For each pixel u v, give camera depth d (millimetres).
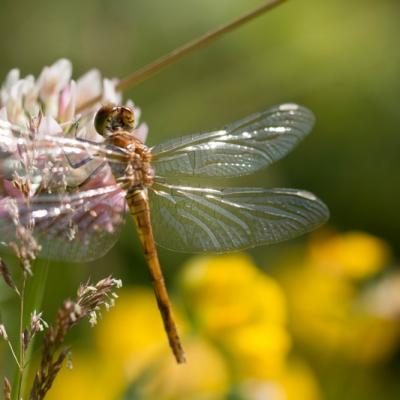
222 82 629
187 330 493
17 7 636
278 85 635
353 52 646
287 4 649
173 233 440
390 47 649
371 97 645
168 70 627
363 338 536
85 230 418
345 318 537
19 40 634
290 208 443
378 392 542
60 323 395
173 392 483
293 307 541
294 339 539
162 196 442
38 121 412
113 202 425
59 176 412
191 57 632
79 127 434
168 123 613
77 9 636
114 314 522
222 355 491
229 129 449
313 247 549
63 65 436
